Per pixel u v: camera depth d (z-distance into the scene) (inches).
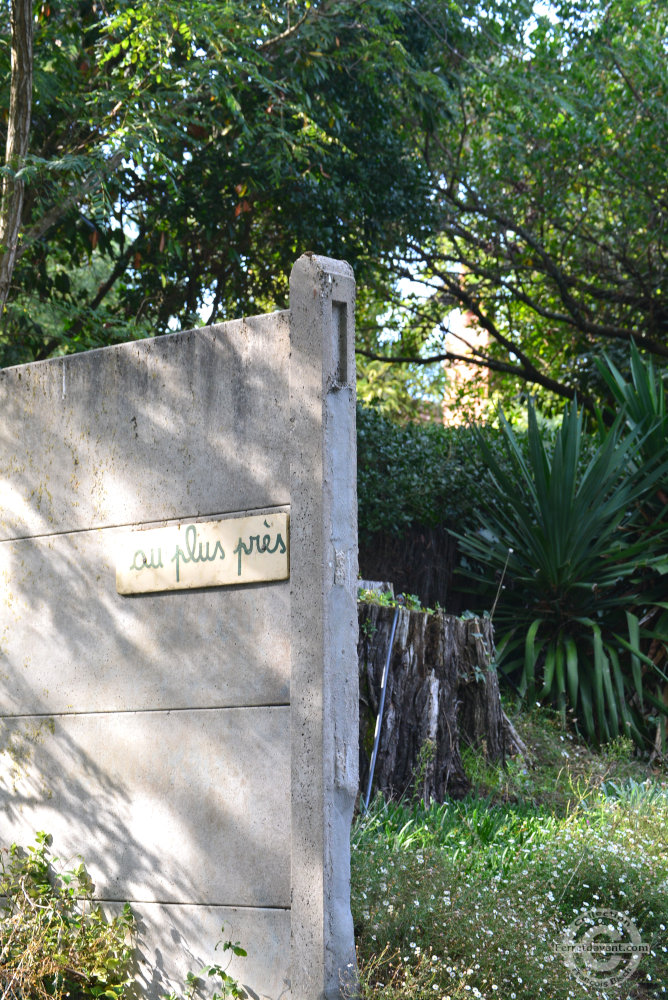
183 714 155.7
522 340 653.9
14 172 258.2
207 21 288.8
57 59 323.9
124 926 156.6
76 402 174.1
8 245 262.1
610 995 160.9
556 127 498.6
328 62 389.4
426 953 149.1
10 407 183.0
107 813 162.4
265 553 148.1
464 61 450.3
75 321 361.4
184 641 156.8
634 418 372.2
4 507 181.5
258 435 151.3
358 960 149.0
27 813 172.1
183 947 151.4
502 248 593.0
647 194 530.3
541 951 157.2
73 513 172.1
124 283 441.4
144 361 165.8
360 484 391.2
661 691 337.1
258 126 337.4
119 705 162.9
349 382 148.1
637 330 581.0
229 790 149.5
